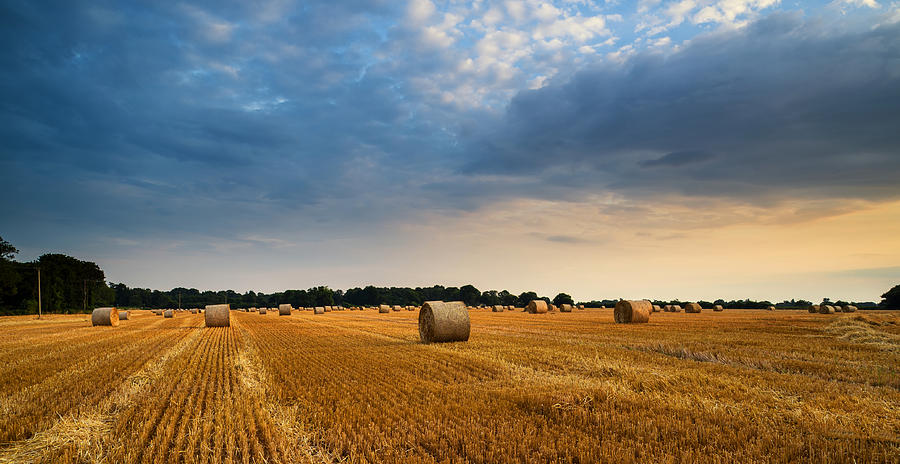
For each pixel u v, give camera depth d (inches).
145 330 1379.2
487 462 269.0
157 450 301.3
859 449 275.1
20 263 3703.3
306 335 1123.3
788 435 297.6
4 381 533.6
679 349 732.0
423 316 953.5
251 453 299.1
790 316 1975.9
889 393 427.5
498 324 1492.4
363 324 1610.5
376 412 375.6
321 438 316.5
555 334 1067.3
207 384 506.6
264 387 480.7
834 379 513.3
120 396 444.5
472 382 499.2
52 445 312.8
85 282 4559.5
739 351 704.4
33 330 1439.5
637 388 441.7
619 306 1556.3
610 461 260.5
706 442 291.9
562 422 338.0
